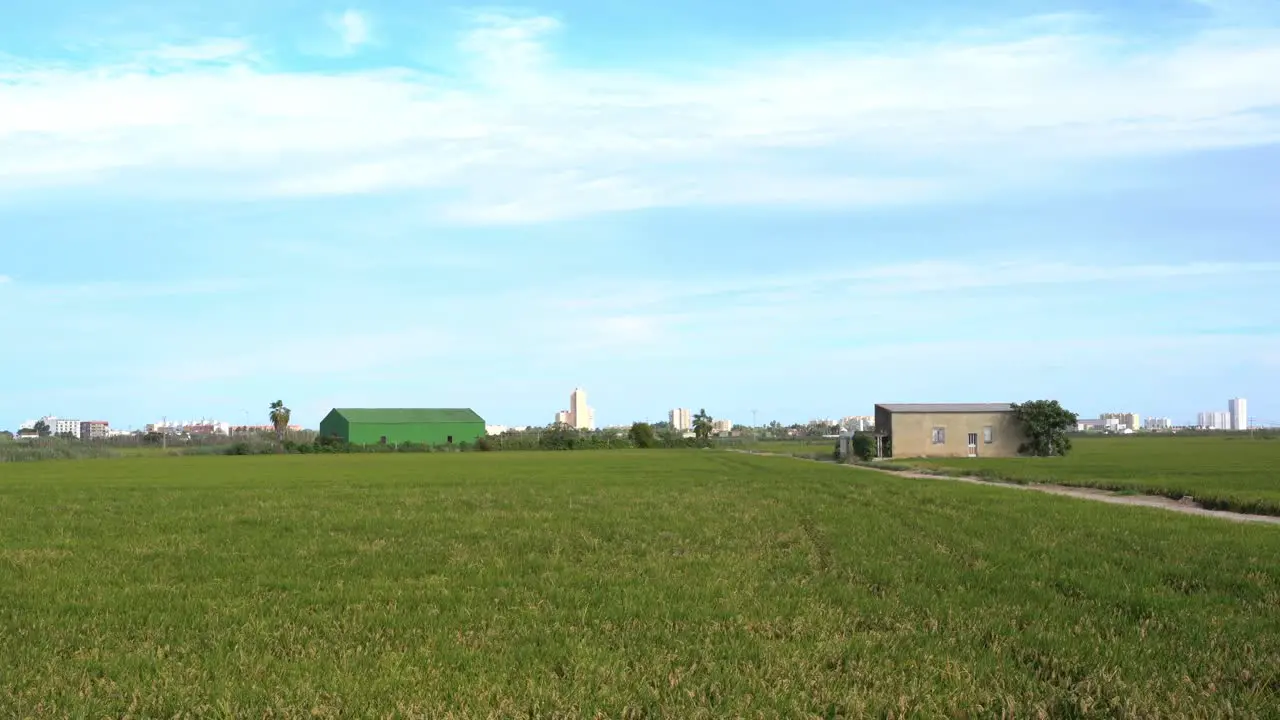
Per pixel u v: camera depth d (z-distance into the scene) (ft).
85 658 36.09
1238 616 41.86
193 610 45.55
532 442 475.31
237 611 44.98
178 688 31.60
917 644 37.27
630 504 108.17
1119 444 401.70
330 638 39.40
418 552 67.00
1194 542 67.67
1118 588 48.47
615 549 68.44
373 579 54.60
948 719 28.63
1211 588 49.52
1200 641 36.96
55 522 88.79
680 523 85.51
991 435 312.71
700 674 33.24
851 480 158.10
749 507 102.99
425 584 53.06
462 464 254.06
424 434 497.87
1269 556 60.49
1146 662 33.91
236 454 390.21
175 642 39.06
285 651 37.29
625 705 29.66
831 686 31.58
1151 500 118.62
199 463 280.31
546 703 29.81
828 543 70.28
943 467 220.43
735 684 31.81
